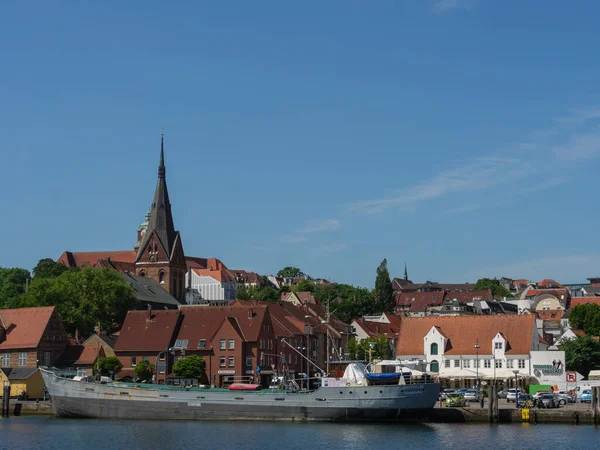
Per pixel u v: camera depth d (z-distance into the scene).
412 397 132.38
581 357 196.38
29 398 163.25
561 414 134.50
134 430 127.25
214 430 126.50
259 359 174.62
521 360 177.62
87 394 144.00
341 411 133.38
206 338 177.88
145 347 179.62
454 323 187.50
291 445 113.25
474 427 129.75
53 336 182.00
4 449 111.62
